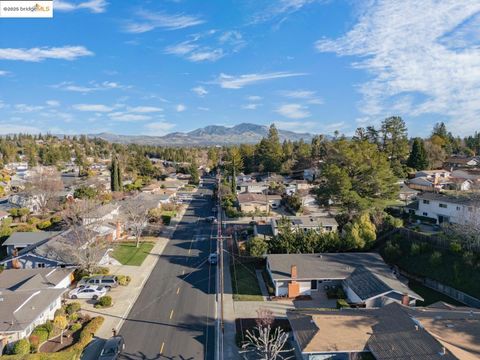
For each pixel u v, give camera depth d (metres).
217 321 29.94
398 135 108.88
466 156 121.31
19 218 67.56
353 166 56.44
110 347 24.62
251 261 44.03
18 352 24.17
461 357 18.73
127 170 133.75
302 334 23.58
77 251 39.50
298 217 56.59
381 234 47.81
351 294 33.16
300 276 35.12
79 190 80.06
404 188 77.00
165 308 32.38
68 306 31.34
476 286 32.41
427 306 29.19
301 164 123.06
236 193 96.12
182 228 63.25
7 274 36.53
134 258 46.22
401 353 20.11
